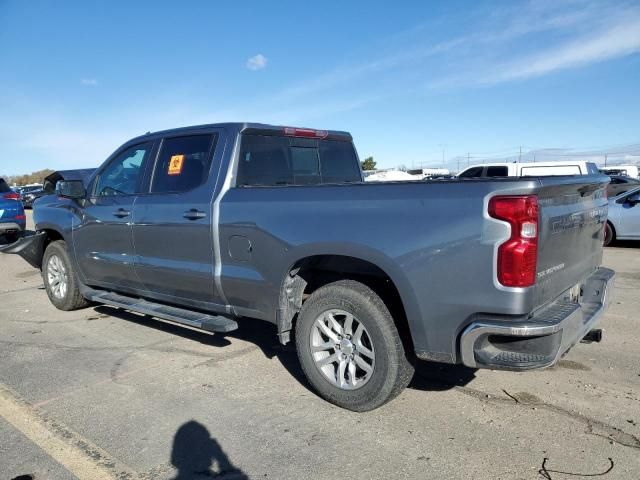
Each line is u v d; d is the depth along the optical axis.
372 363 3.49
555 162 14.40
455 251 3.02
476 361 3.00
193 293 4.64
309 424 3.51
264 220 3.91
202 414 3.68
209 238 4.31
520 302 2.87
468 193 3.01
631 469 2.91
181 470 3.00
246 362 4.68
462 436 3.30
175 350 5.03
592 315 3.64
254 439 3.32
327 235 3.53
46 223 6.39
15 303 7.20
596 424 3.42
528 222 2.85
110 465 3.05
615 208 11.56
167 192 4.83
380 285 3.65
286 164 4.84
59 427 3.51
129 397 3.97
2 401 3.93
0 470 3.01
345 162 5.57
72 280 6.28
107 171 5.63
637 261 9.76
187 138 4.78
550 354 2.92
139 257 5.06
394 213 3.26
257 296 4.08
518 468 2.94
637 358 4.59
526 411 3.62
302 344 3.83
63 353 5.00
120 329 5.76
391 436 3.32
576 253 3.60
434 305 3.12
